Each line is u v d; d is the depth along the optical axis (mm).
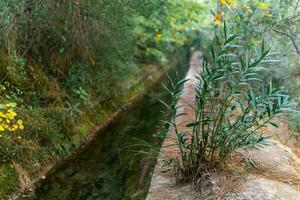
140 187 4266
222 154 3906
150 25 10617
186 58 18891
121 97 8688
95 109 7109
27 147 4879
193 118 6023
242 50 6602
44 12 5668
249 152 4406
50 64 6492
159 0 8930
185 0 10359
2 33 5328
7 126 4297
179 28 12141
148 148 5637
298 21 6520
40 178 4812
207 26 16062
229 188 3600
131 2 6812
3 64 5422
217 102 4172
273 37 7055
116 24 6758
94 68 7312
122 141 6375
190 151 3873
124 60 8648
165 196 3730
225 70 3764
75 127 6051
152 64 13180
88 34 6477
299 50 6512
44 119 5438
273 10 6750
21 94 5496
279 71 7000
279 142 5051
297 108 6047
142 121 7605
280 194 3535
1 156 4539
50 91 6113
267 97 3723
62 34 6348
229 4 6160
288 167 4199
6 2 5000
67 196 4543
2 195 4184
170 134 5281
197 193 3693
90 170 5250
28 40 6055
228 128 3836
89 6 6160
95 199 4500
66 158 5488
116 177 5059
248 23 6867
